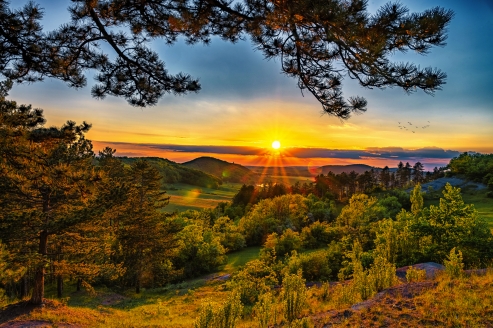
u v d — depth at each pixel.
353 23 3.79
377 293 9.47
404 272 14.80
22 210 16.25
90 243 20.52
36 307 15.42
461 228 20.11
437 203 80.81
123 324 13.31
